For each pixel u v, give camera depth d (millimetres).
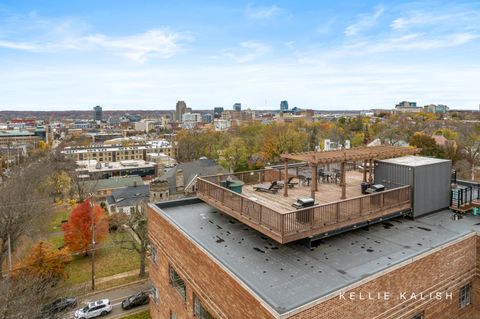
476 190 17312
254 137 100500
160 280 16281
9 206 36094
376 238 12664
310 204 12633
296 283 9477
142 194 66250
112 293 30312
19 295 19625
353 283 8859
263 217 11523
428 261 10812
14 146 144000
